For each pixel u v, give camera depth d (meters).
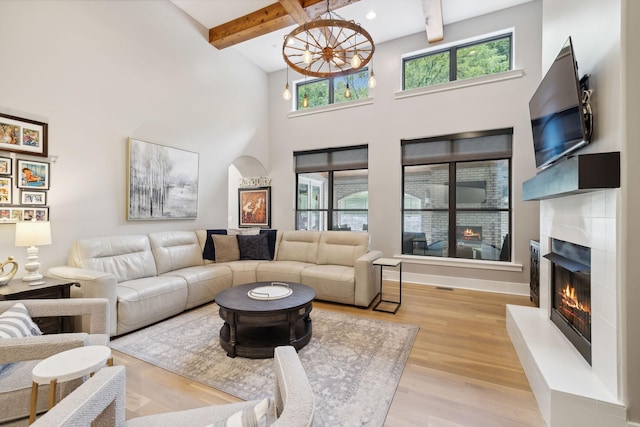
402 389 1.90
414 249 4.84
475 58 4.43
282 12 4.00
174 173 4.07
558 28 2.32
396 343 2.54
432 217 4.71
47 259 2.81
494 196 4.32
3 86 2.52
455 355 2.33
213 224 4.74
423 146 4.68
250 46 5.07
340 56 3.62
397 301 3.73
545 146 2.21
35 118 2.71
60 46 2.89
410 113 4.71
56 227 2.87
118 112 3.41
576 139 1.71
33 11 2.69
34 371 1.03
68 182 2.96
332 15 4.08
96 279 2.48
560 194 1.86
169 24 4.01
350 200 5.39
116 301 2.64
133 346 2.49
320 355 2.33
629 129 1.37
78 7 3.03
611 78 1.47
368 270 3.47
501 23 4.14
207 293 3.60
